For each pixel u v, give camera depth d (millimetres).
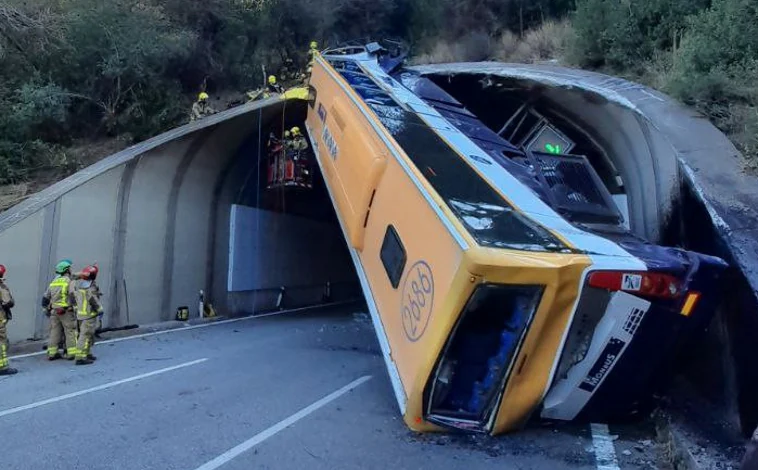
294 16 26062
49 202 12820
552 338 5270
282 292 22875
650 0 12500
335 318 19141
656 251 5781
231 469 5000
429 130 8195
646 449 5465
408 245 6461
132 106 19078
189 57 21797
